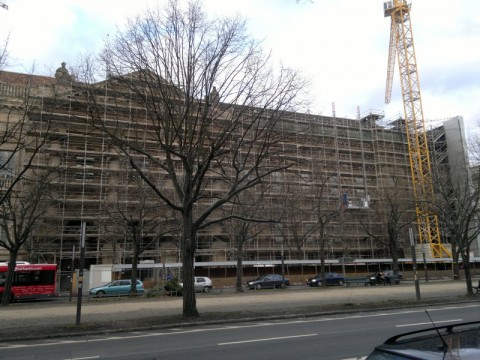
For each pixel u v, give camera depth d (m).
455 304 21.84
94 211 46.78
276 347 10.46
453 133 76.75
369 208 57.75
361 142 76.81
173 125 17.45
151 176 37.09
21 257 46.47
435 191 38.00
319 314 17.97
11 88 35.00
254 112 20.91
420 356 3.12
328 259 58.22
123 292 35.97
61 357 9.94
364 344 10.57
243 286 48.59
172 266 45.78
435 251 71.81
